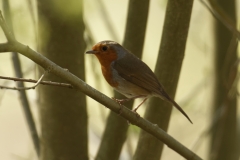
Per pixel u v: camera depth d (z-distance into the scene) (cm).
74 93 907
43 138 935
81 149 935
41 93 916
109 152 964
